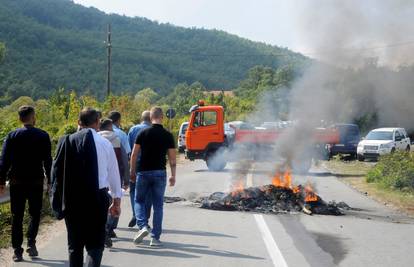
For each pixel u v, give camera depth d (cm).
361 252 819
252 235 930
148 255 777
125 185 837
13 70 9775
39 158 749
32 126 756
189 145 2325
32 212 752
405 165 1734
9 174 744
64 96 3659
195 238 900
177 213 1154
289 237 919
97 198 566
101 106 3694
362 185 1798
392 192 1605
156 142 830
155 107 850
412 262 762
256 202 1223
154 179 831
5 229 934
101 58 12100
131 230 965
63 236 916
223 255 782
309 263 743
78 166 564
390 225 1060
